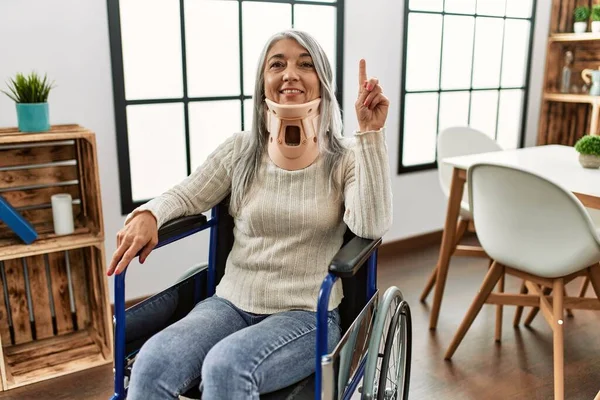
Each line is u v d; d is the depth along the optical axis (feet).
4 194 6.26
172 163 7.84
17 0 6.15
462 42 10.50
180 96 7.70
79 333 7.07
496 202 5.72
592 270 5.81
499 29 10.96
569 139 12.14
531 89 11.61
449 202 7.02
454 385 6.07
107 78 6.89
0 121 6.29
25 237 5.86
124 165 7.20
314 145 4.24
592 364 6.48
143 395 3.65
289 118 4.09
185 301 4.67
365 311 4.14
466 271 9.26
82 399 5.84
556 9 11.40
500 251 5.95
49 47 6.44
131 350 4.21
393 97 9.61
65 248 6.04
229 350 3.61
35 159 6.35
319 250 4.23
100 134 6.97
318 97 4.26
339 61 8.81
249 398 3.49
